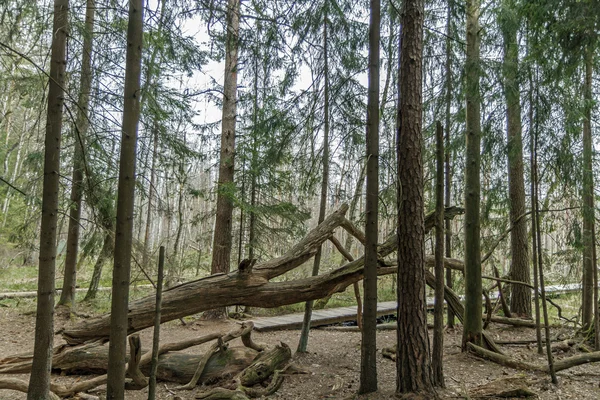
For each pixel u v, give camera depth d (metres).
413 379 4.05
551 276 11.36
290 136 6.41
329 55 6.54
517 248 8.73
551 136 5.61
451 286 8.02
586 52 4.32
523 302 8.67
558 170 5.72
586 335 6.92
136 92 2.99
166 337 7.79
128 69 2.98
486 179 8.47
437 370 4.38
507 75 5.63
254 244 10.27
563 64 4.42
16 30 3.69
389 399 4.01
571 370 5.46
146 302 5.40
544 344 6.83
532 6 4.31
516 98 5.71
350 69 6.59
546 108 5.18
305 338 6.55
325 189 6.45
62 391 4.41
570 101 5.33
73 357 5.27
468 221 6.15
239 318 9.96
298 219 9.59
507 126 8.21
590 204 6.30
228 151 9.58
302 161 6.56
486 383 4.75
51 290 3.46
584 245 6.81
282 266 5.92
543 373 5.25
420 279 4.13
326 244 21.50
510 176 8.71
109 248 9.35
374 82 4.21
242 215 10.69
